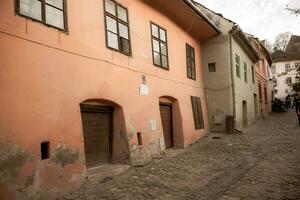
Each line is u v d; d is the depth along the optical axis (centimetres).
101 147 832
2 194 503
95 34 779
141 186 688
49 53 631
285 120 2231
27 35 585
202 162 924
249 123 1942
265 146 1147
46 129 600
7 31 547
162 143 1041
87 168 775
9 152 522
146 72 1007
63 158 630
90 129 794
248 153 1030
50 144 605
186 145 1212
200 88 1500
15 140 535
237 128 1555
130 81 911
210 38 1582
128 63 909
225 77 1539
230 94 1523
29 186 550
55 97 631
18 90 554
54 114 623
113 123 868
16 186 527
